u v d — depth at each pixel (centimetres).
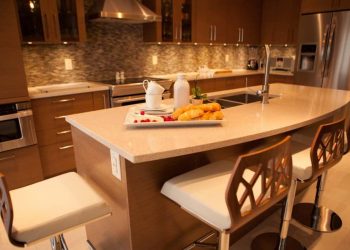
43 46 309
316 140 139
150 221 134
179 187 122
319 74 414
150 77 396
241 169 98
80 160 174
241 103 255
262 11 495
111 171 135
